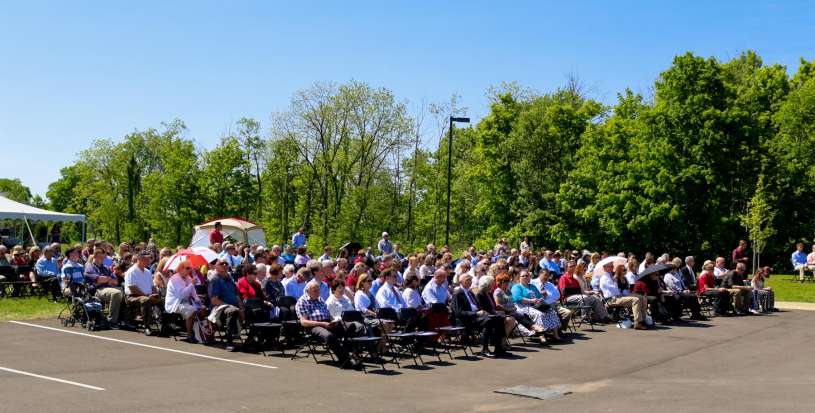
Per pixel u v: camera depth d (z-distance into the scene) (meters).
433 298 14.91
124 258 17.75
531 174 45.06
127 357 12.27
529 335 15.19
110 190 73.19
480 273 16.97
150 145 74.69
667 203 37.19
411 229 59.78
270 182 60.31
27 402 8.83
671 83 38.25
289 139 54.41
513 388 10.60
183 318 14.42
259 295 13.96
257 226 34.56
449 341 15.24
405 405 9.28
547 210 44.34
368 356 13.24
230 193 61.25
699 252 38.06
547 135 45.22
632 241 40.53
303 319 12.53
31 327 15.23
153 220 61.72
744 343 15.64
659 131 39.06
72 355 12.27
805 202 39.72
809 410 8.97
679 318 19.75
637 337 16.44
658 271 19.23
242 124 61.81
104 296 15.40
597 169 42.28
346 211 52.88
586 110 46.16
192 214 60.44
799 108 40.44
